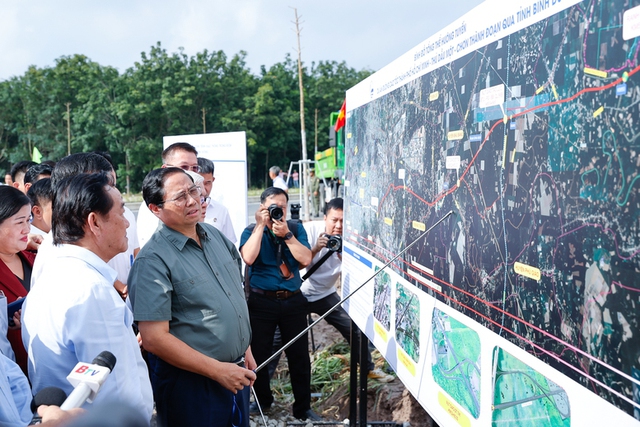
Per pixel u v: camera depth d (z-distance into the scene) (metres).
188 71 42.31
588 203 1.18
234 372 2.20
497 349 1.57
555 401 1.30
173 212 2.21
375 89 2.80
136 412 1.18
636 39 1.03
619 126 1.08
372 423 3.31
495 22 1.55
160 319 2.11
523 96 1.42
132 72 45.66
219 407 2.27
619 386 1.09
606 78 1.11
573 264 1.23
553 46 1.28
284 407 3.93
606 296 1.13
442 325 1.94
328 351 4.91
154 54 42.44
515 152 1.46
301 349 3.61
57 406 1.35
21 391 1.65
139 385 1.82
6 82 48.72
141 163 39.81
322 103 49.88
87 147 41.91
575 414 1.23
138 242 3.56
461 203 1.79
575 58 1.21
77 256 1.79
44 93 45.81
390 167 2.55
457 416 1.83
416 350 2.20
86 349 1.67
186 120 41.62
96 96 42.31
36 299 1.77
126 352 1.76
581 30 1.19
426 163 2.09
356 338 3.26
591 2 1.15
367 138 2.95
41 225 3.04
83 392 1.32
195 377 2.24
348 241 3.37
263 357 3.62
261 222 3.43
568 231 1.25
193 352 2.13
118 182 41.03
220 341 2.24
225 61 45.12
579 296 1.21
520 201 1.44
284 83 49.09
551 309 1.31
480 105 1.64
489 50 1.59
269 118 43.38
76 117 41.53
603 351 1.14
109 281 1.83
